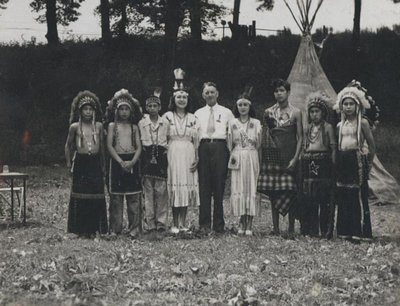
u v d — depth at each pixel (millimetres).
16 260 8469
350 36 39062
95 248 9398
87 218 10609
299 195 10758
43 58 33500
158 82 31312
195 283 7332
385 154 25734
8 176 11875
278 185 10789
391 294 7047
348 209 10383
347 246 9742
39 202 14930
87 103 10664
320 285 7262
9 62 32656
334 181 10523
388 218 13305
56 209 13969
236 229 11562
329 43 37594
